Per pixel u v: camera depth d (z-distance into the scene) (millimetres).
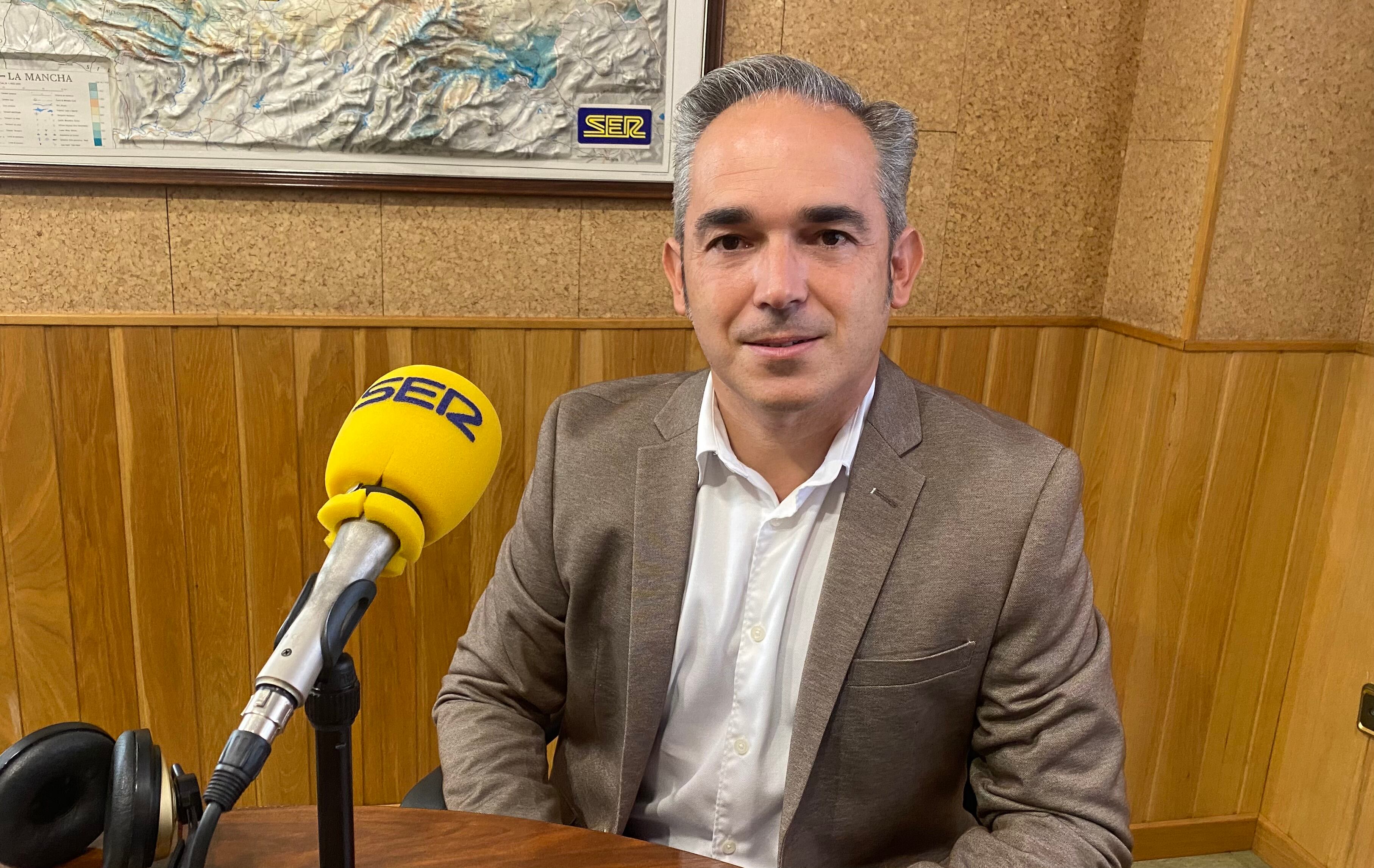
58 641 1941
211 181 1757
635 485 1188
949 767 1177
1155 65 1939
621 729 1207
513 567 1271
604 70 1812
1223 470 1968
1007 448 1136
